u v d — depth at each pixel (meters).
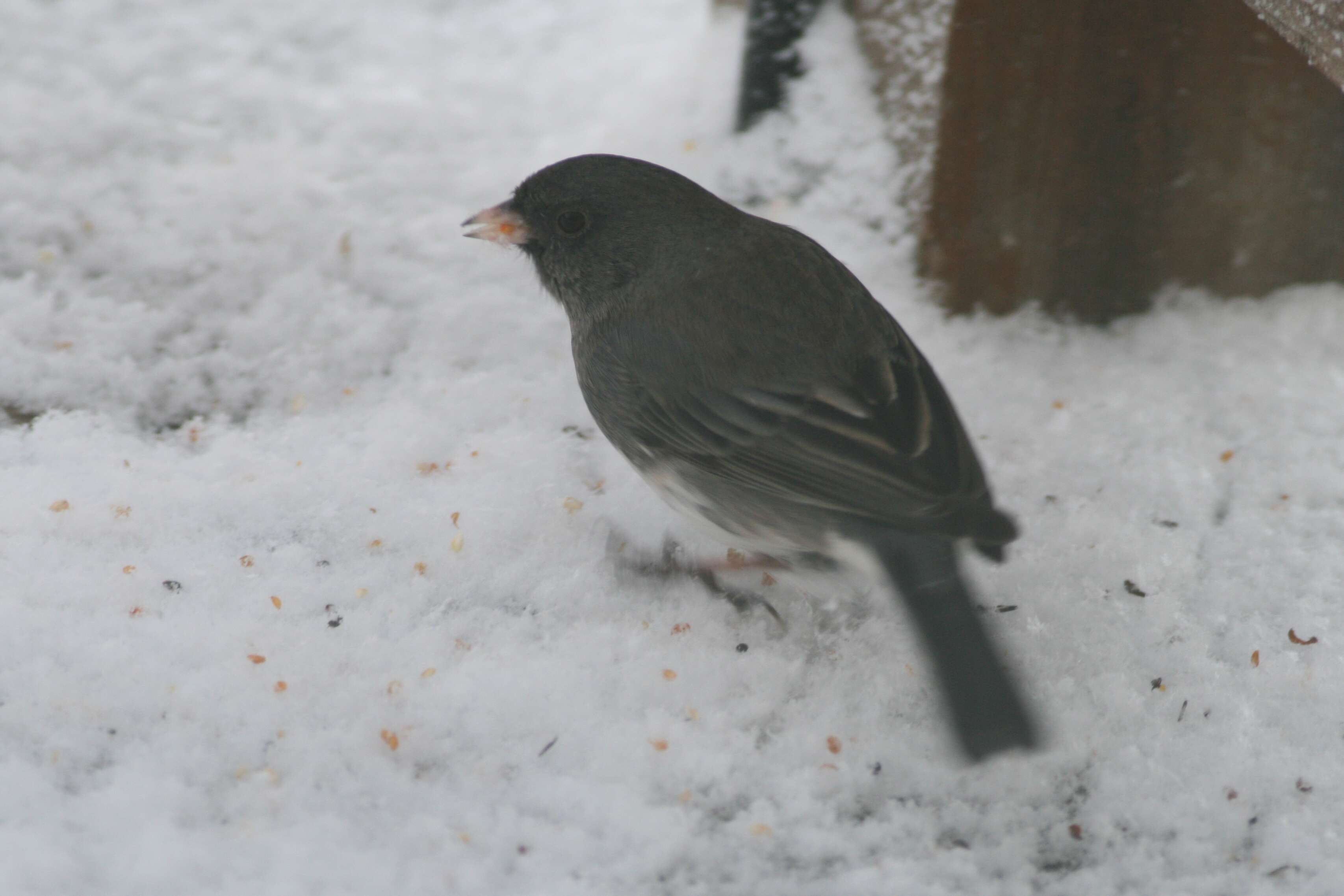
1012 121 8.41
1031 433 8.11
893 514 5.85
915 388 6.25
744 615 6.80
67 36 11.53
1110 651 6.53
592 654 6.44
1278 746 6.04
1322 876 5.45
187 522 7.12
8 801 5.40
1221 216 8.70
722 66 10.95
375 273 9.18
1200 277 8.96
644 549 7.18
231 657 6.25
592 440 8.05
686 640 6.59
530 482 7.60
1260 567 7.12
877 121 9.98
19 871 5.09
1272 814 5.72
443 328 8.81
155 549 6.90
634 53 12.27
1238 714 6.20
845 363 6.30
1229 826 5.68
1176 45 8.16
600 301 6.89
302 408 8.16
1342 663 6.48
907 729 6.12
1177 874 5.49
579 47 12.41
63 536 6.91
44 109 10.32
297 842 5.36
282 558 6.92
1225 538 7.33
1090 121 8.39
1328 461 7.84
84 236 9.16
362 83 11.52
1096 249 8.79
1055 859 5.56
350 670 6.25
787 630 6.72
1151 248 8.81
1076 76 8.28
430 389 8.34
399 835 5.45
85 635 6.29
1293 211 8.66
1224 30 8.09
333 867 5.27
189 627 6.40
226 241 9.26
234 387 8.25
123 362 8.27
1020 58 8.25
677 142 10.44
